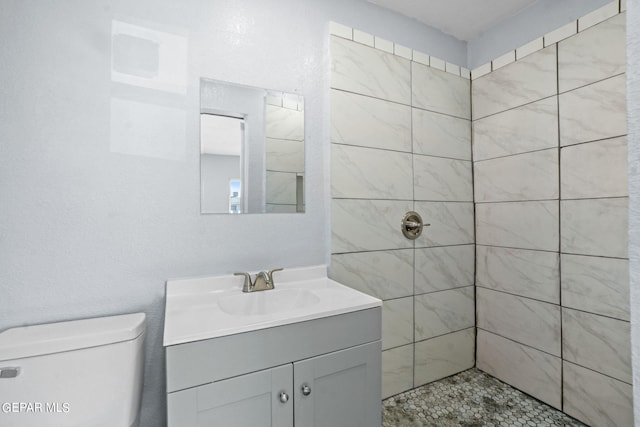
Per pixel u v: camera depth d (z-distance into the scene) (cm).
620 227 148
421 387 195
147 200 132
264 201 155
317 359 112
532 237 184
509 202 196
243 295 137
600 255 155
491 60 207
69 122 120
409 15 195
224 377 98
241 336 100
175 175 137
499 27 202
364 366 122
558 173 172
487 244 211
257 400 102
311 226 166
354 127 173
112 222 127
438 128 204
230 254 147
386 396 183
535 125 182
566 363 168
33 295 116
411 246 192
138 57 131
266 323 103
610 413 151
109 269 126
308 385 110
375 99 180
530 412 171
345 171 170
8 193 113
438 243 203
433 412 171
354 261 173
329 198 167
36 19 116
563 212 170
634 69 37
